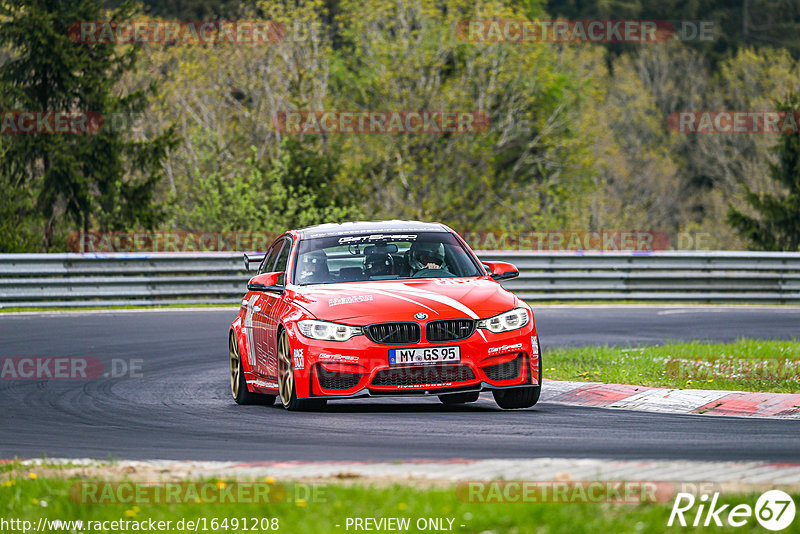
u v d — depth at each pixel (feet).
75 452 96.12
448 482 69.77
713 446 90.89
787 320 241.55
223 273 279.49
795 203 526.16
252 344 129.29
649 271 292.81
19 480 76.89
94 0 397.80
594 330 220.43
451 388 110.93
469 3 507.30
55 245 382.83
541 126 554.46
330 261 124.77
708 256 294.66
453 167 531.91
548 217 520.83
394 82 505.25
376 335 110.93
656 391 124.26
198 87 512.22
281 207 394.73
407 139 499.92
